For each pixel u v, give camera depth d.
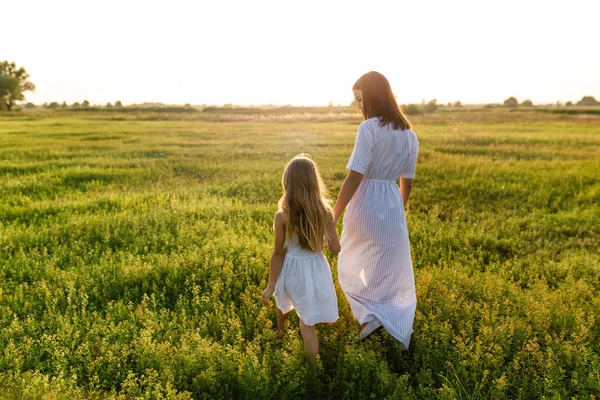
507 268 5.38
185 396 2.83
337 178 10.86
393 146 3.51
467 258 5.70
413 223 6.95
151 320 3.81
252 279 4.79
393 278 3.65
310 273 3.37
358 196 3.66
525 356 3.32
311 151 15.90
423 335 3.50
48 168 12.34
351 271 3.77
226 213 7.32
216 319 3.86
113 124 36.47
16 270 5.08
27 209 7.79
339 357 3.32
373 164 3.54
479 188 9.59
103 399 3.03
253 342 3.50
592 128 29.41
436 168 11.92
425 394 3.05
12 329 3.68
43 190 9.64
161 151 16.44
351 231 3.71
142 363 3.28
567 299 4.35
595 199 8.89
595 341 3.64
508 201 8.70
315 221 3.26
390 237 3.60
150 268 4.90
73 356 3.45
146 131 26.64
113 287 4.64
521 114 52.12
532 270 5.20
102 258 5.37
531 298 4.16
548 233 6.94
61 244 6.04
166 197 8.71
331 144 18.34
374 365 3.20
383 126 3.45
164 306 4.35
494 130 27.20
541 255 5.89
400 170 3.66
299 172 3.25
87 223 6.71
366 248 3.65
